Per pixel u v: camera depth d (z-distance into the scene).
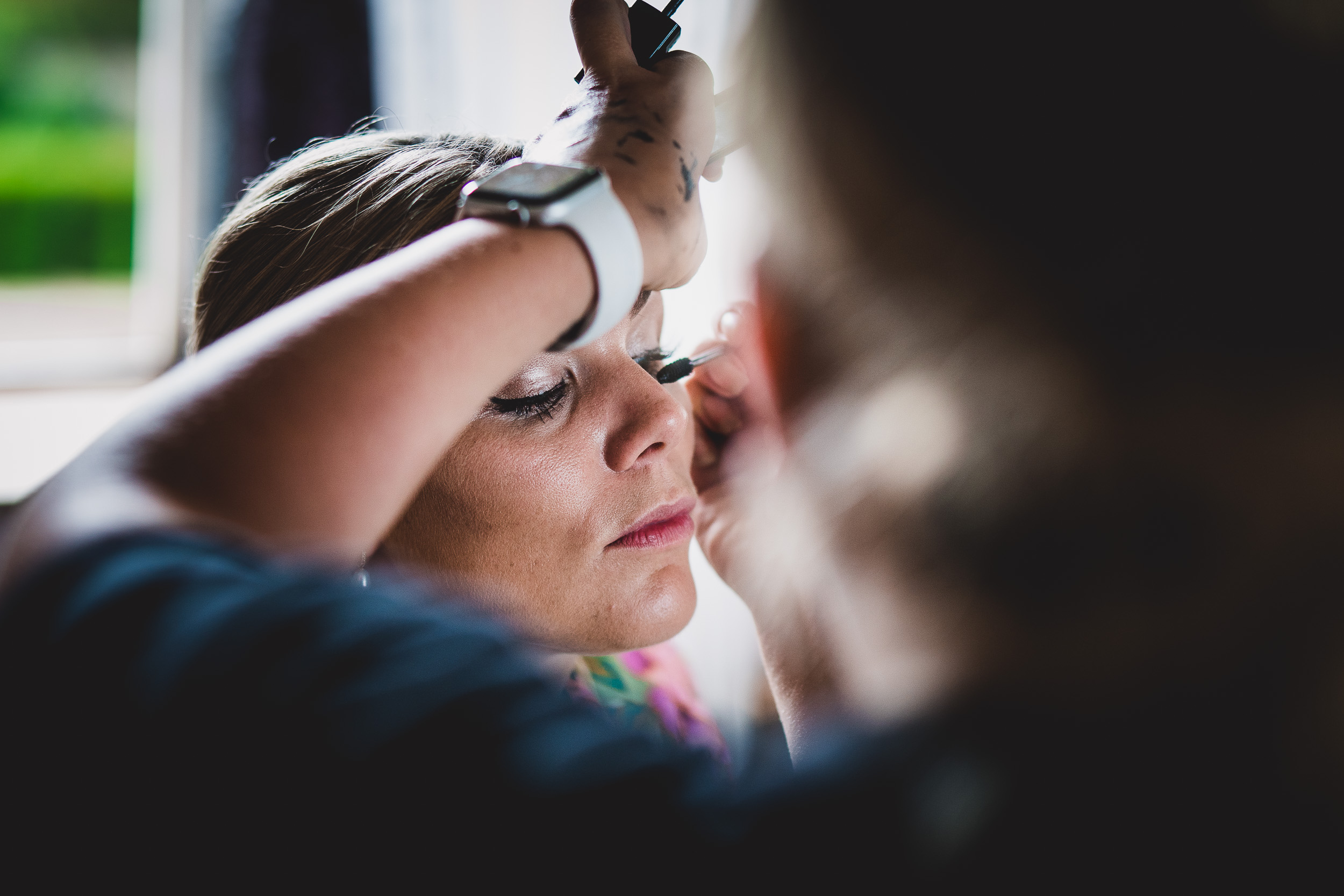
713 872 0.26
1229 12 0.23
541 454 0.68
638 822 0.26
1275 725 0.24
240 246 0.78
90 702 0.25
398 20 1.79
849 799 0.26
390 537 0.72
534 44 1.79
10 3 2.88
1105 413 0.23
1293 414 0.23
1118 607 0.24
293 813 0.24
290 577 0.29
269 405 0.33
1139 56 0.23
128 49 2.96
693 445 0.72
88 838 0.24
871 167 0.25
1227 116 0.23
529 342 0.38
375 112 1.83
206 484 0.31
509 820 0.24
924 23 0.24
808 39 0.26
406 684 0.26
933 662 0.26
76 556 0.28
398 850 0.24
